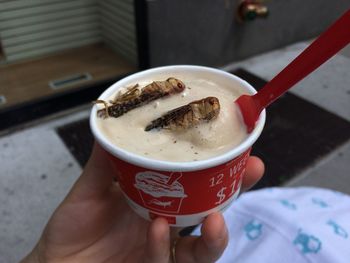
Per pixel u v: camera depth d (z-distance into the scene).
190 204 0.14
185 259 0.17
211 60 0.62
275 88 0.13
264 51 0.69
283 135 0.47
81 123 0.50
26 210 0.38
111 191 0.20
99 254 0.20
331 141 0.46
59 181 0.41
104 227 0.20
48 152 0.45
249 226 0.27
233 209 0.28
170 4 0.52
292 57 0.67
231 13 0.60
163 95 0.15
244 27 0.63
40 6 0.57
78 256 0.19
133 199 0.15
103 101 0.15
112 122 0.15
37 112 0.50
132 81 0.17
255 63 0.66
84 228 0.19
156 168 0.12
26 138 0.47
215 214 0.15
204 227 0.15
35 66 0.59
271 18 0.65
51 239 0.19
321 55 0.12
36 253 0.20
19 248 0.34
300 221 0.26
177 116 0.14
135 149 0.13
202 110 0.14
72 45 0.64
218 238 0.15
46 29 0.60
